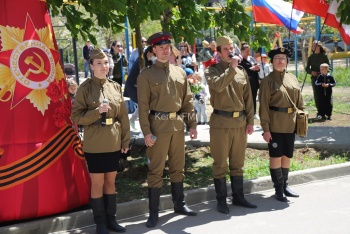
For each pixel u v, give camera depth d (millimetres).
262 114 6773
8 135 5895
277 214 6332
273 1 9453
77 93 5676
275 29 27016
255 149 9344
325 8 9352
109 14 7297
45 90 6152
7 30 5949
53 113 6191
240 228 5883
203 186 7445
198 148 9492
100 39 23531
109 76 13742
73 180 6258
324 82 12617
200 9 7781
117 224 5930
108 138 5648
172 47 7348
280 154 6797
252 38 8688
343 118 12953
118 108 5746
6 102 5906
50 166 6055
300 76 22594
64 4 7465
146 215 6535
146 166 8289
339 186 7488
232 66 6098
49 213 6016
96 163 5676
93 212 5793
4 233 5598
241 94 6441
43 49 6207
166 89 5988
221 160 6453
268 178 7516
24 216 5863
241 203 6684
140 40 7770
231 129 6395
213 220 6199
